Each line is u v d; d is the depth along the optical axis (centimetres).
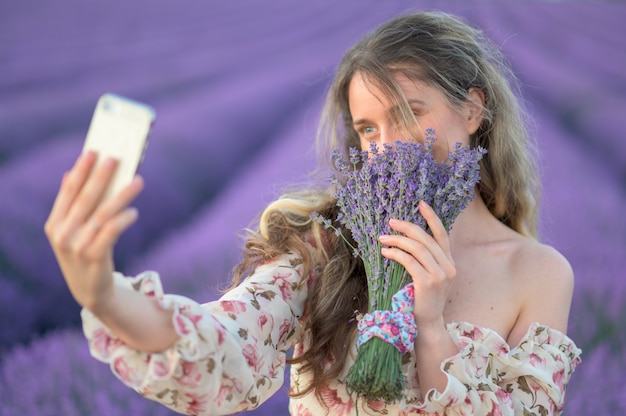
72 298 515
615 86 614
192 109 638
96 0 638
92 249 121
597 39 625
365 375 163
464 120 203
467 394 171
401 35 199
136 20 649
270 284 188
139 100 638
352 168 220
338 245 199
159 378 142
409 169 177
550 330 194
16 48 620
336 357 188
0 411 420
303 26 661
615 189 564
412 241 172
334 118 231
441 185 181
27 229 530
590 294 480
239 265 206
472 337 188
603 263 513
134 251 552
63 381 431
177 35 659
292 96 655
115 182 122
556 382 188
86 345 467
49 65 625
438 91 195
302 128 646
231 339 157
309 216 206
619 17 623
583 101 612
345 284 194
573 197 551
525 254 209
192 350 143
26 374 434
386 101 190
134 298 139
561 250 522
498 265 205
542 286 204
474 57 210
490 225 216
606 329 467
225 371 157
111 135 124
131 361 145
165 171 593
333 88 225
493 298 200
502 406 176
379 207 178
